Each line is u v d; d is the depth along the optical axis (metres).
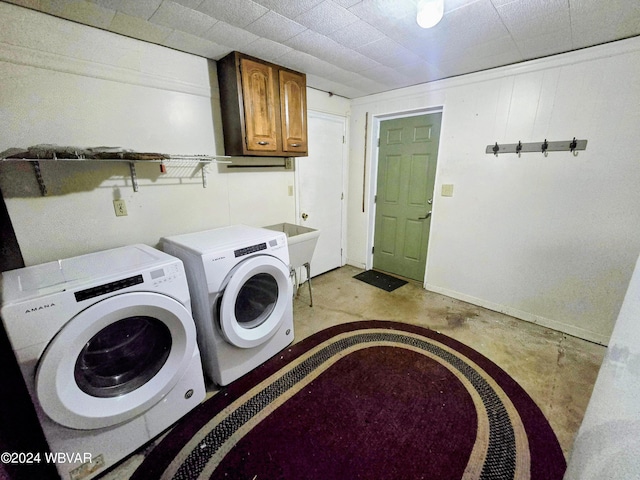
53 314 1.03
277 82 2.20
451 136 2.61
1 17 1.32
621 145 1.85
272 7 1.41
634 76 1.75
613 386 0.64
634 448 0.49
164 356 1.42
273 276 1.91
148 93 1.84
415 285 3.22
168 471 1.26
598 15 1.48
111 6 1.38
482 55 2.01
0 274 1.26
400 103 2.92
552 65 2.01
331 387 1.74
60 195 1.59
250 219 2.59
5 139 1.41
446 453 1.33
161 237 2.00
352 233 3.76
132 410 1.25
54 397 1.04
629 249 1.92
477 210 2.57
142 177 1.89
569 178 2.07
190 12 1.45
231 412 1.56
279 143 2.29
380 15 1.49
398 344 2.14
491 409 1.56
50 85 1.49
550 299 2.30
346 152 3.48
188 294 1.44
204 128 2.14
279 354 2.04
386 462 1.29
